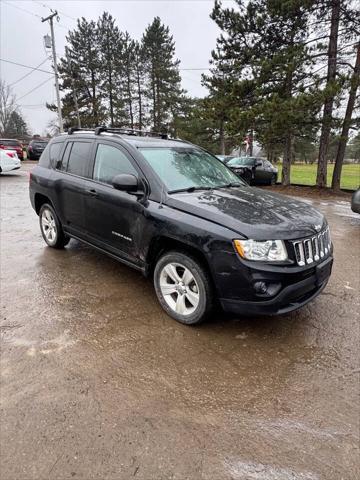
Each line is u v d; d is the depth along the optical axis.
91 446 1.80
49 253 4.85
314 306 3.49
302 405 2.16
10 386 2.21
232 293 2.67
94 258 4.68
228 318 3.19
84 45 35.06
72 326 2.96
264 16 12.09
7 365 2.42
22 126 57.50
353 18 11.58
